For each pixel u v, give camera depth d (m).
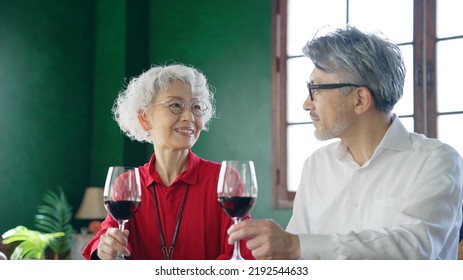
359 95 2.08
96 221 7.03
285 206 6.66
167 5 7.66
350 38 2.06
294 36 6.82
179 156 2.37
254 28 7.07
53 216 7.26
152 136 2.39
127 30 7.55
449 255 2.06
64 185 7.40
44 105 7.26
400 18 6.22
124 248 1.83
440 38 5.97
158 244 2.28
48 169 7.25
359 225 2.17
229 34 7.23
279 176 6.74
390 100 2.11
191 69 2.37
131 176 1.87
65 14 7.53
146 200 2.32
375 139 2.16
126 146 7.52
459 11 5.92
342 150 2.26
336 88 2.07
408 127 6.02
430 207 1.92
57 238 6.20
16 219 6.90
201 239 2.28
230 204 1.70
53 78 7.37
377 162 2.18
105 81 7.66
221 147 7.14
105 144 7.61
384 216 2.10
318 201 2.30
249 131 6.99
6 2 6.96
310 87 2.12
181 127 2.31
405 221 1.90
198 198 2.31
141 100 2.35
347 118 2.10
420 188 1.98
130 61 7.57
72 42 7.59
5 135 6.86
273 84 6.86
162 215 2.30
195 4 7.48
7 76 6.92
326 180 2.30
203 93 2.38
